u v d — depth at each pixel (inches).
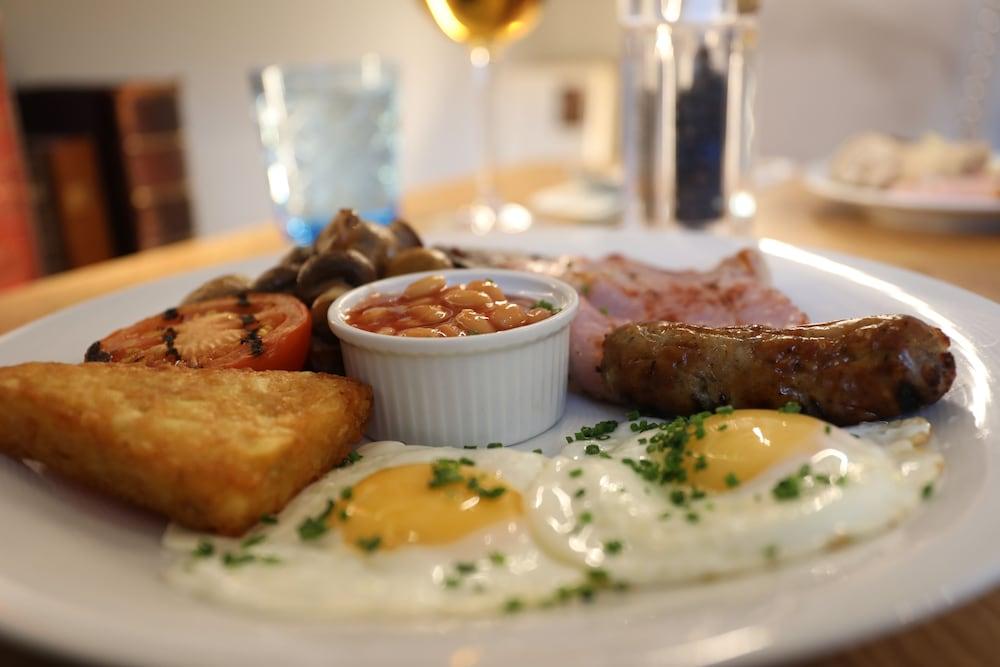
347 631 5.8
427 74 40.4
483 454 8.3
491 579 6.6
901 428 8.2
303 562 6.8
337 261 11.1
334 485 7.9
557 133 43.1
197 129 29.5
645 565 6.6
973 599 5.4
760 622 5.2
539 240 15.2
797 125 40.8
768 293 11.2
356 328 9.8
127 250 23.8
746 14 15.4
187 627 5.5
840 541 6.7
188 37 28.8
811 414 8.6
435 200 21.9
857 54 38.4
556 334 10.0
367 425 9.5
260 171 32.4
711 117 15.8
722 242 14.5
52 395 7.9
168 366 9.3
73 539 7.2
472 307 10.0
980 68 35.9
